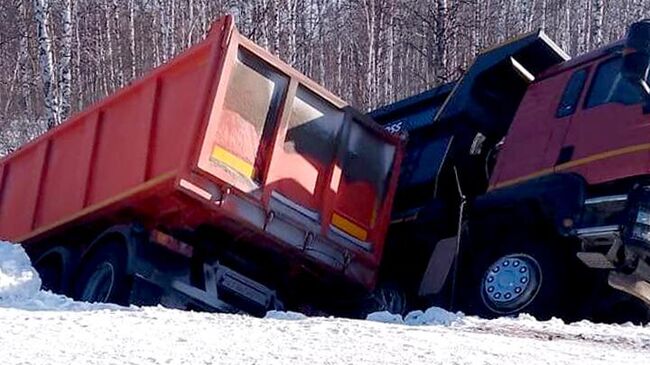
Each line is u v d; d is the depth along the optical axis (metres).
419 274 9.12
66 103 17.78
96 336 4.57
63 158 9.57
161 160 7.63
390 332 5.55
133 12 31.27
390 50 29.23
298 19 28.42
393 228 9.30
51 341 4.32
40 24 17.20
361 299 8.74
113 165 8.45
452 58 22.05
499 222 8.22
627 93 7.40
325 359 4.24
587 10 33.34
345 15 33.03
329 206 8.02
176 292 7.78
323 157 8.05
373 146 8.50
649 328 6.70
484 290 8.05
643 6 34.56
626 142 7.21
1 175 11.16
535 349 5.20
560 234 7.48
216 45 7.32
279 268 8.34
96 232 9.27
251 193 7.44
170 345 4.40
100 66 31.17
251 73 7.52
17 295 7.40
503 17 30.53
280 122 7.66
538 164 7.95
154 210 7.90
